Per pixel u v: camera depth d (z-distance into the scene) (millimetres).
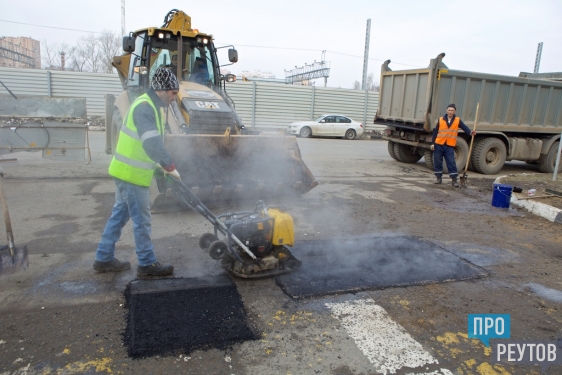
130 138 3479
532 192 7594
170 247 4605
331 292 3707
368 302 3586
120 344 2826
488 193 8469
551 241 5531
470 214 6746
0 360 2615
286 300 3553
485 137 10977
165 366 2625
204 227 5309
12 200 6160
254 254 3918
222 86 8016
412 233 5582
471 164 11039
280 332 3074
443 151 8969
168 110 6203
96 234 4902
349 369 2701
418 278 4105
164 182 5414
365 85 33438
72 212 5699
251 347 2873
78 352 2725
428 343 3037
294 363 2730
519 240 5516
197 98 6395
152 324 3068
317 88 24688
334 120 21875
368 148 16656
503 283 4121
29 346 2768
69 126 8609
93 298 3422
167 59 7363
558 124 11930
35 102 8492
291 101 24453
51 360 2637
